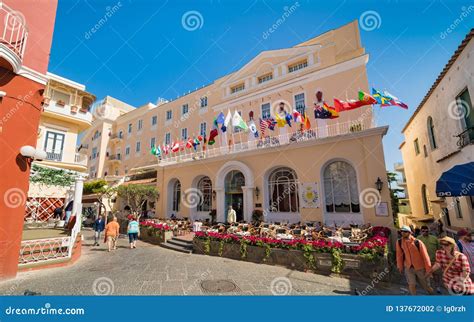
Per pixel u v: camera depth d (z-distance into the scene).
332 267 6.80
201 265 7.96
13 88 6.55
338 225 11.09
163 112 27.28
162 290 5.58
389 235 9.20
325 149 11.95
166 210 18.73
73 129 19.31
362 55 13.75
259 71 19.17
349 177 11.50
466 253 5.66
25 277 6.49
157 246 12.12
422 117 15.39
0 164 6.13
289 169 13.39
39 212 17.12
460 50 9.23
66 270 7.34
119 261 8.62
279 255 7.86
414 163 18.50
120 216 21.08
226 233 10.01
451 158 11.22
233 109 19.25
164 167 19.62
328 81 14.80
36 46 7.26
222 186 15.67
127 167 30.53
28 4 7.20
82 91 19.28
